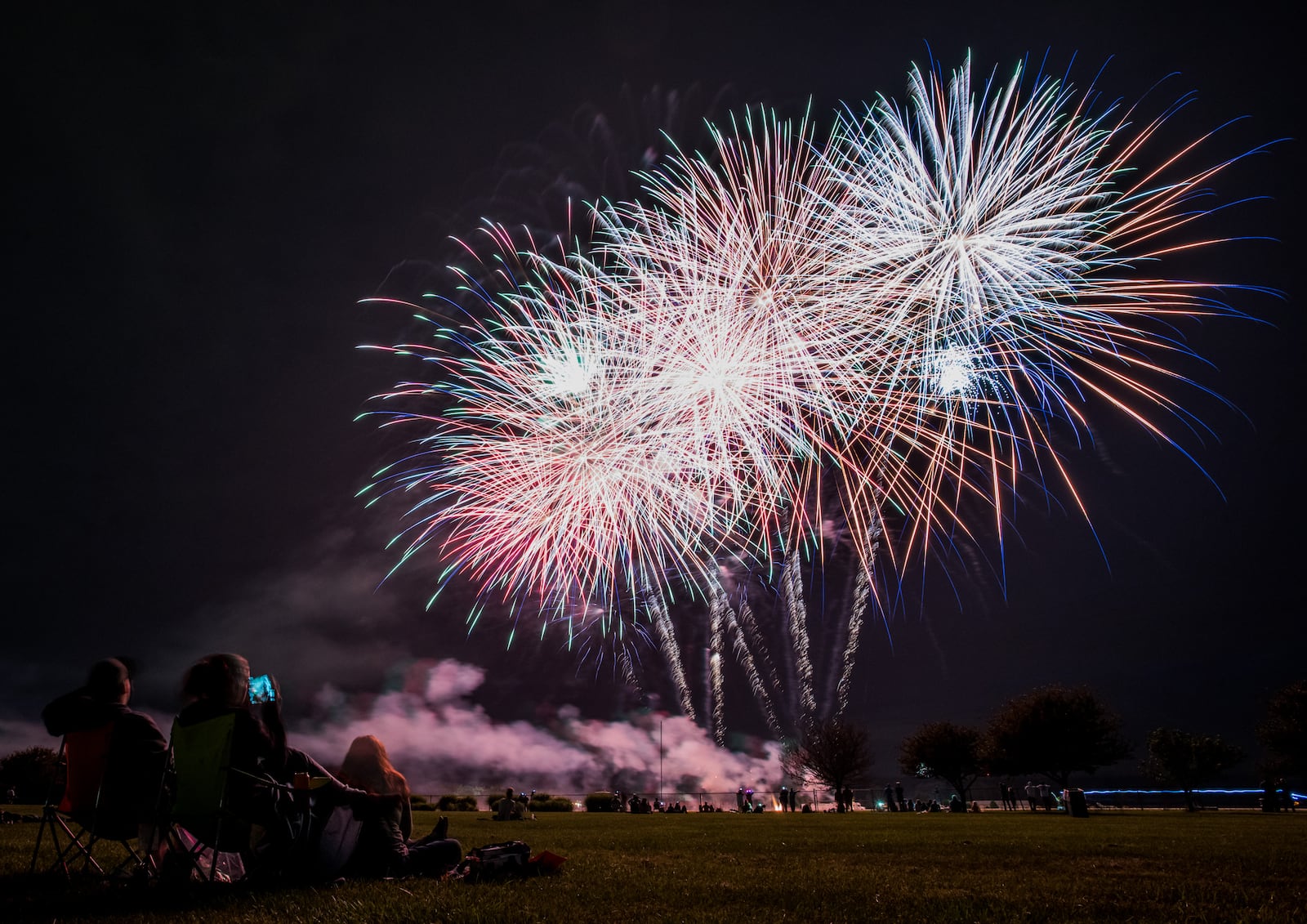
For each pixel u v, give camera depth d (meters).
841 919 4.60
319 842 5.54
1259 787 44.78
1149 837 12.41
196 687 5.34
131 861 6.02
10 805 21.36
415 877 5.80
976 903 5.23
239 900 4.74
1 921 4.13
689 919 4.44
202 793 5.06
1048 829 15.17
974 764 54.12
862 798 48.78
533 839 11.30
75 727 5.55
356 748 6.18
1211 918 4.69
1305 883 6.41
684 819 21.58
